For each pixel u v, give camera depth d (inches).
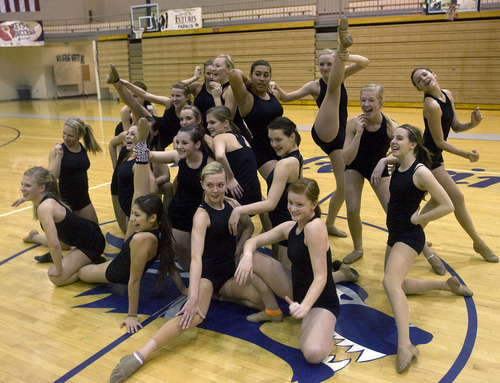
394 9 612.1
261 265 126.0
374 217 214.8
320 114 157.2
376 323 127.3
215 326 127.5
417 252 122.3
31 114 682.2
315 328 110.5
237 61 724.7
